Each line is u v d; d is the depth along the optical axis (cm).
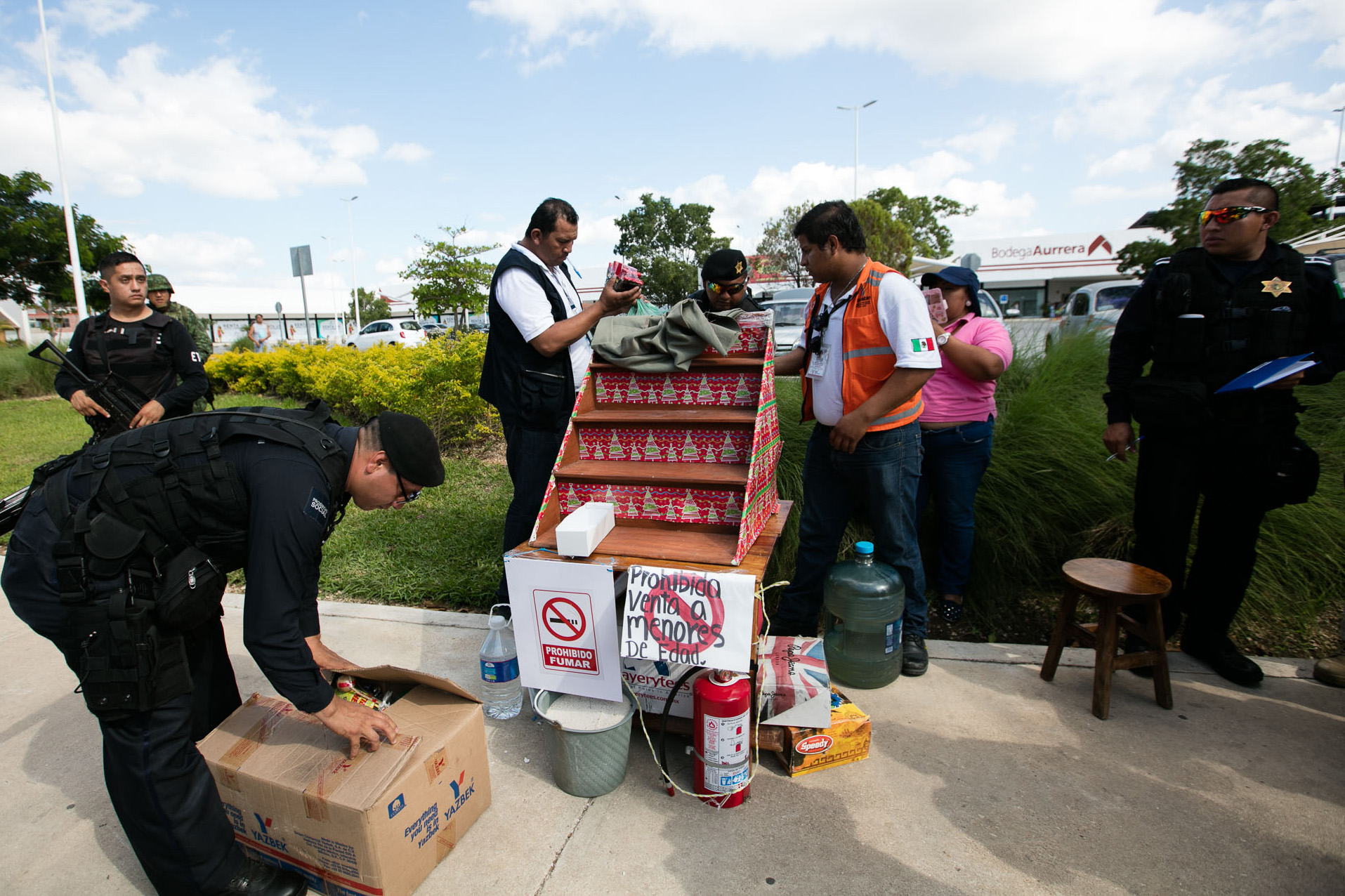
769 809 207
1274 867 181
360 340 2358
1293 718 246
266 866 178
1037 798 208
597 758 207
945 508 319
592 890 179
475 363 658
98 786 225
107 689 149
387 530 448
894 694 265
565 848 193
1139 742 234
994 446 381
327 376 874
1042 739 236
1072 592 261
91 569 147
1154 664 250
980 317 315
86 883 187
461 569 382
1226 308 252
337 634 321
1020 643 315
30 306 2003
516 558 214
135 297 364
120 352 358
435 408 665
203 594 155
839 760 224
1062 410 396
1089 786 213
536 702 218
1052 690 267
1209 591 276
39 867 192
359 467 168
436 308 1270
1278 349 244
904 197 3541
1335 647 299
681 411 250
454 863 188
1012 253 3092
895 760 227
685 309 237
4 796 220
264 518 151
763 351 244
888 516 266
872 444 256
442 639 315
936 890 176
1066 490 360
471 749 196
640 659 231
